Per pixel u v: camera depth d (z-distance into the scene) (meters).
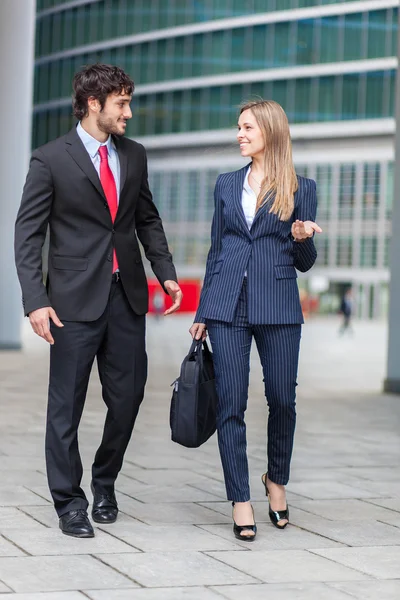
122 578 4.83
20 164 23.12
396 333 16.02
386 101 76.56
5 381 16.56
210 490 7.24
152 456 8.81
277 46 79.56
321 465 8.58
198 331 5.96
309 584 4.81
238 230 5.92
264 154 5.94
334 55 77.81
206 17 81.81
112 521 6.08
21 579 4.75
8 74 22.94
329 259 80.06
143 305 5.97
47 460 5.83
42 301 5.61
